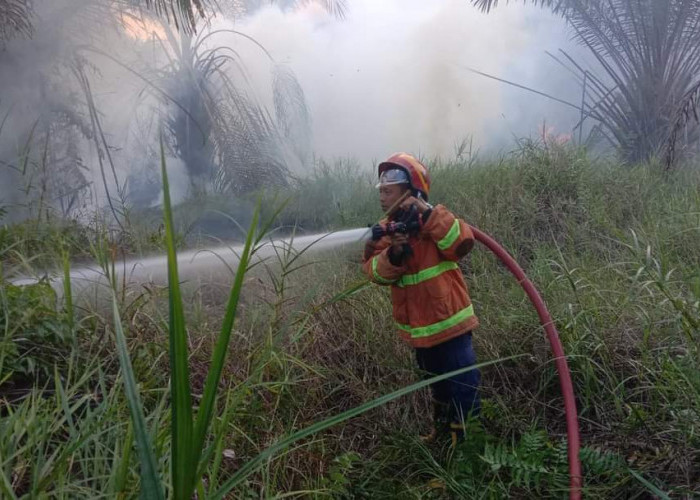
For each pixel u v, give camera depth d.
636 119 9.73
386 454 3.21
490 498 2.77
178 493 1.56
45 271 3.81
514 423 3.37
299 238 5.82
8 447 2.16
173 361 1.47
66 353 3.11
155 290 3.65
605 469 2.84
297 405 3.21
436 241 3.20
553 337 3.16
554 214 5.66
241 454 2.83
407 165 3.31
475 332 3.94
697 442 2.91
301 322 3.62
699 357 3.19
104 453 2.30
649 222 5.25
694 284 3.63
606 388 3.42
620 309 3.79
